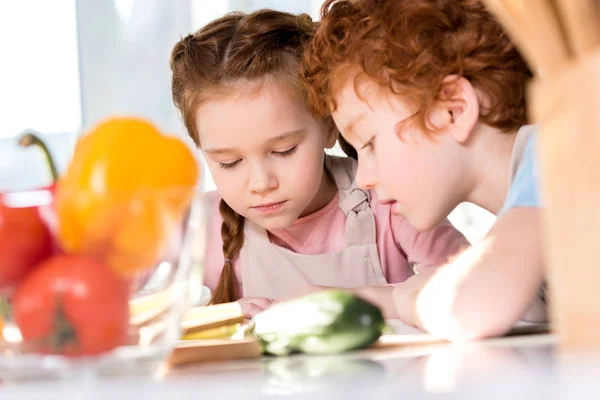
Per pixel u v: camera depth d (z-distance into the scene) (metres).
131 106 2.67
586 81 0.44
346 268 1.74
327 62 1.26
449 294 0.80
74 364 0.52
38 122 2.66
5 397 0.43
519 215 0.85
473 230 2.38
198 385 0.43
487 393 0.35
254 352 0.70
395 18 1.16
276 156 1.52
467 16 1.15
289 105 1.50
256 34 1.54
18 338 0.51
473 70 1.13
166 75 2.66
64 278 0.51
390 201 1.23
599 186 0.44
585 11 0.44
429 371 0.48
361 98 1.20
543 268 0.82
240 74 1.50
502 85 1.14
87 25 2.67
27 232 0.52
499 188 1.16
